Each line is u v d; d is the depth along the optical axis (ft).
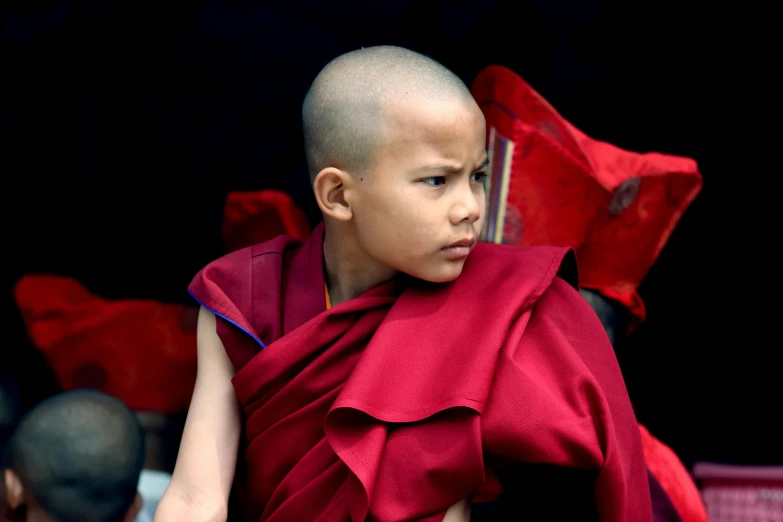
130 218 39.09
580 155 25.40
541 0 38.19
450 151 16.07
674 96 38.32
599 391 16.15
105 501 20.59
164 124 38.83
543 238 24.85
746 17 37.35
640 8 37.83
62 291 30.63
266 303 17.46
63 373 29.35
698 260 38.91
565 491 17.95
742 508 29.96
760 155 38.04
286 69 38.73
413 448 15.60
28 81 38.24
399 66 16.67
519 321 16.63
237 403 17.62
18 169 38.40
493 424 15.60
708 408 39.73
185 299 39.14
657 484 22.72
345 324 16.74
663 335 39.60
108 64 38.52
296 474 16.38
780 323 38.63
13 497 20.53
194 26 38.58
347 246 17.38
